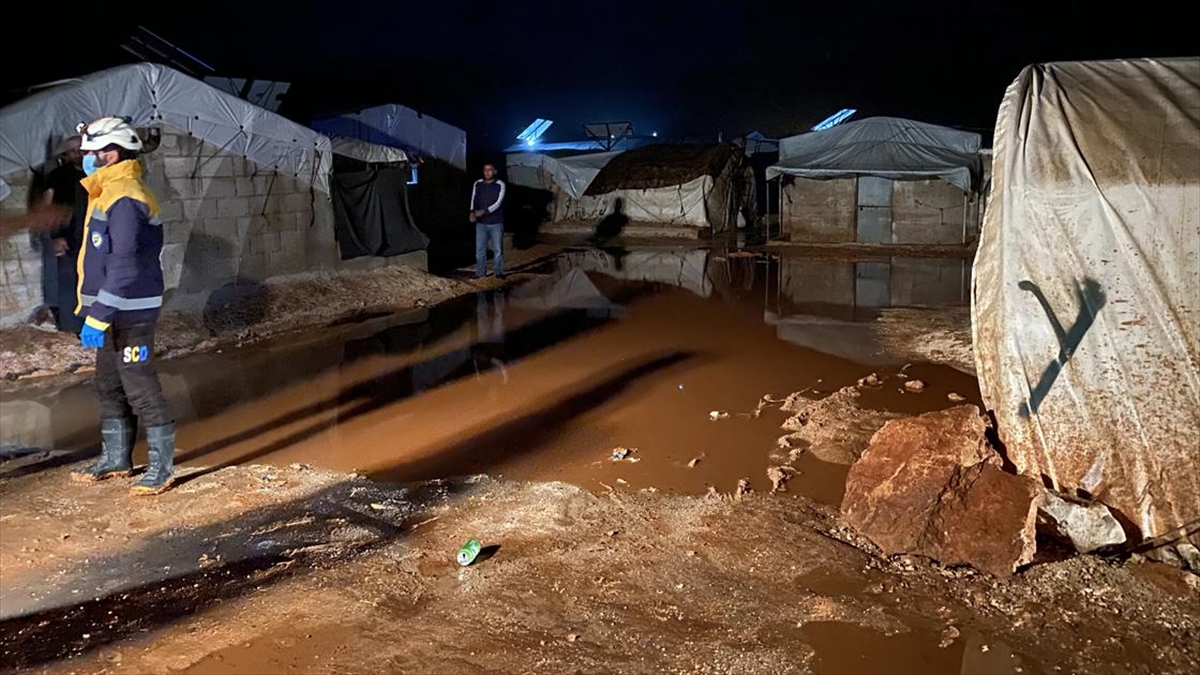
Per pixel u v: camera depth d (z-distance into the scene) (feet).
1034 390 17.29
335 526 17.80
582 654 13.41
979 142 67.97
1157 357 16.34
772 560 16.22
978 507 16.34
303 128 40.68
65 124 32.12
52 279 31.99
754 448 22.75
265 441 23.43
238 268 39.01
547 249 68.08
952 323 37.88
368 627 14.08
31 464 21.39
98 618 14.28
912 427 18.07
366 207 45.32
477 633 13.94
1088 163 16.99
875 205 68.64
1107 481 16.75
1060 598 14.83
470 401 27.27
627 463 21.72
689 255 64.49
